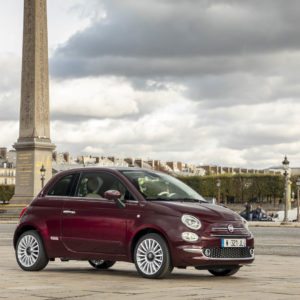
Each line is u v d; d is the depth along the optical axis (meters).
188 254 12.18
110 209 13.26
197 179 134.50
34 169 65.31
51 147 66.31
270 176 128.25
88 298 9.27
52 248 13.98
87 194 13.84
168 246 12.36
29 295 9.62
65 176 14.36
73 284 11.27
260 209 69.31
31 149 65.44
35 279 12.23
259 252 21.75
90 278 12.50
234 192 131.50
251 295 9.62
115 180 13.58
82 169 14.17
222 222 12.57
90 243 13.45
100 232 13.31
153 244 12.44
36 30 62.75
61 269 14.70
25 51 63.69
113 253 13.16
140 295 9.62
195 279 12.39
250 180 130.12
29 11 62.59
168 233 12.31
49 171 66.62
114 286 10.94
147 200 12.98
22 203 65.31
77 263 16.62
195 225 12.31
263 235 33.88
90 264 15.26
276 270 14.55
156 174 14.00
